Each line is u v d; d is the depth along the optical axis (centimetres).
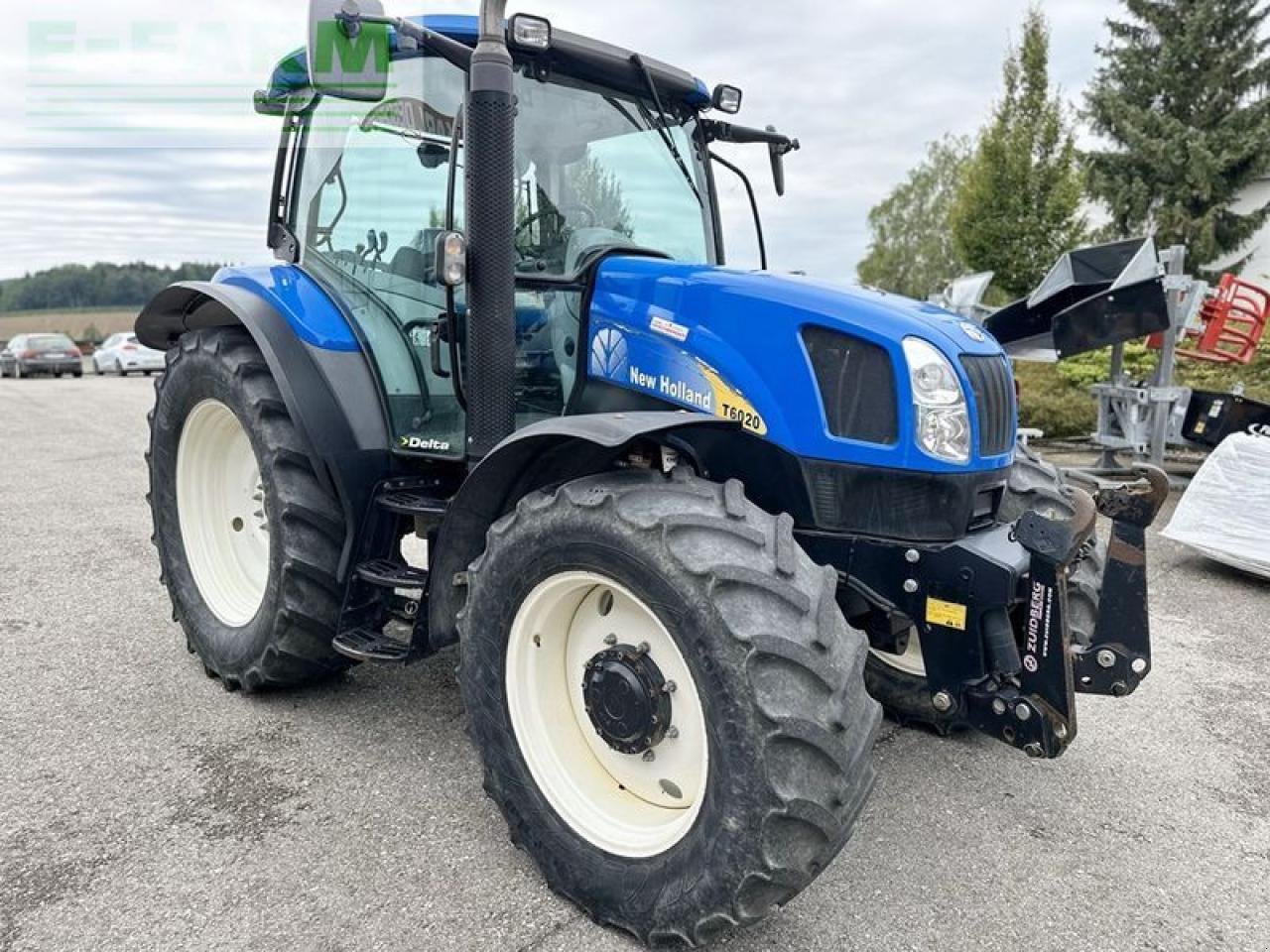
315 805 272
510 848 254
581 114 306
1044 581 228
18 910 222
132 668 373
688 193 336
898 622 249
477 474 244
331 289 338
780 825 190
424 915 224
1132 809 283
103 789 279
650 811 230
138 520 643
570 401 295
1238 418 680
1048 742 227
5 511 671
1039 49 1656
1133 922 229
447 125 294
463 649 245
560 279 285
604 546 213
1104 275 522
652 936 210
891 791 291
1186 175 1880
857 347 243
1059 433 1006
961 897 237
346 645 301
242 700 345
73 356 2661
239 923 219
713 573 197
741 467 259
